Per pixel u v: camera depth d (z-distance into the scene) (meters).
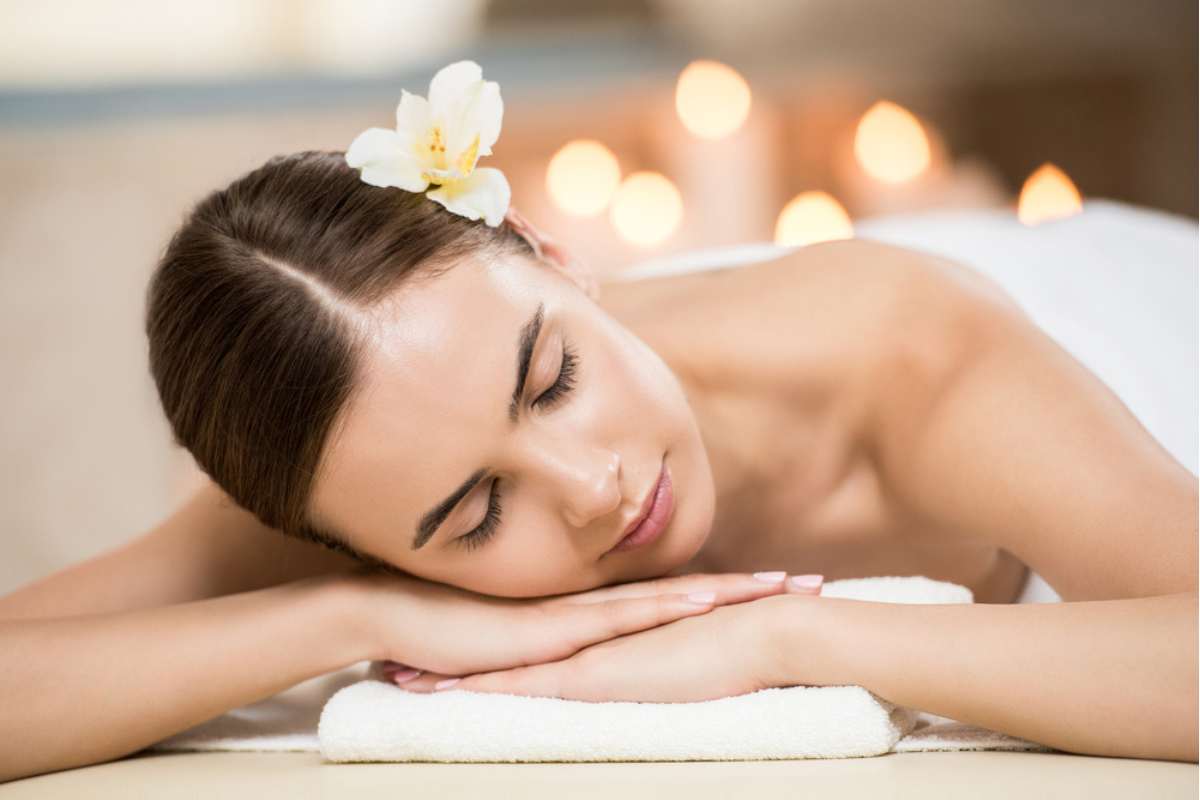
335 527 1.33
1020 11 4.41
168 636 1.36
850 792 0.98
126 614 1.40
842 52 4.52
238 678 1.35
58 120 4.13
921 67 4.48
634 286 1.83
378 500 1.27
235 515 1.63
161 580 1.59
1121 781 1.00
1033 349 1.46
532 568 1.30
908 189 3.82
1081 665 1.08
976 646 1.10
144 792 1.17
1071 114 4.47
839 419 1.55
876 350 1.52
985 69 4.47
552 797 1.03
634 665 1.22
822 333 1.55
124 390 3.15
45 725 1.32
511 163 4.41
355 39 4.69
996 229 2.23
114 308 3.41
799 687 1.15
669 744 1.14
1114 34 4.42
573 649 1.29
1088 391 1.40
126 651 1.35
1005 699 1.09
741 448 1.56
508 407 1.24
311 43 4.67
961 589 1.26
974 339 1.48
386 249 1.26
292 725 1.44
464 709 1.21
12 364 3.27
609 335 1.33
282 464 1.29
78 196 3.85
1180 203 4.43
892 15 4.48
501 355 1.24
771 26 4.54
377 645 1.36
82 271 3.57
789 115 4.45
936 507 1.47
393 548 1.31
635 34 4.74
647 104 4.37
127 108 4.23
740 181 4.24
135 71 4.60
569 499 1.24
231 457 1.33
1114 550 1.25
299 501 1.32
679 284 1.78
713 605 1.26
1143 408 1.78
